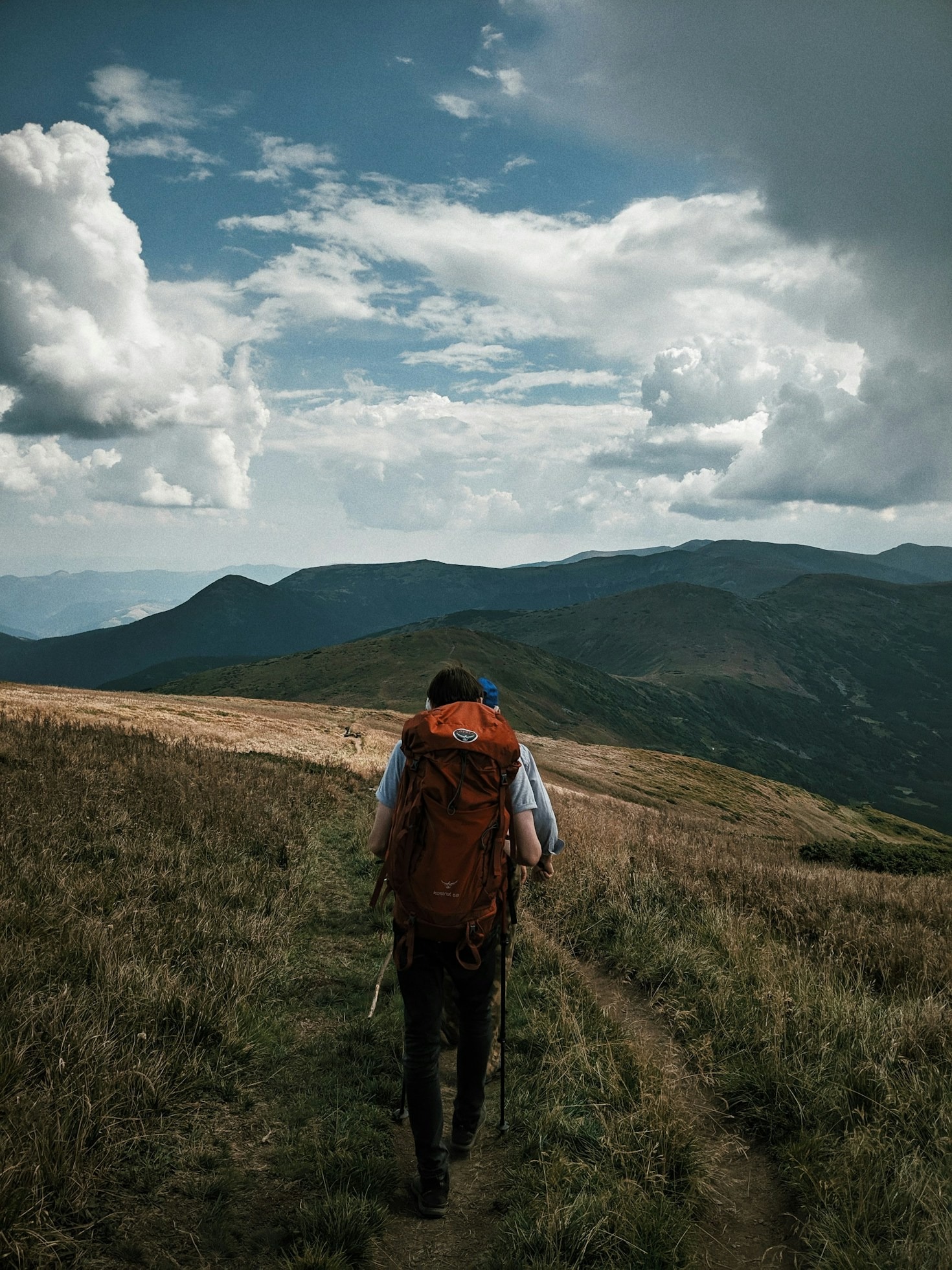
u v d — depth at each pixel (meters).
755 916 6.77
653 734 191.00
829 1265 2.39
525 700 161.88
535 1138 3.08
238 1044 3.63
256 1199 2.68
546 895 7.03
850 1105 3.38
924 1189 2.66
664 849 10.28
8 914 4.48
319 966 5.06
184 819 8.33
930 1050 3.92
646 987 5.07
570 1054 3.69
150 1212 2.56
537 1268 2.33
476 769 2.63
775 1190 2.96
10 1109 2.77
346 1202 2.60
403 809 2.65
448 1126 3.28
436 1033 2.76
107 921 4.73
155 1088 3.12
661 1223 2.56
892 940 6.04
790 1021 4.13
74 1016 3.37
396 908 2.75
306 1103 3.29
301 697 144.38
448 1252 2.53
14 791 7.98
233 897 6.04
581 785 55.66
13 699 27.06
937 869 21.34
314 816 10.81
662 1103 3.24
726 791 74.69
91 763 10.88
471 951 2.67
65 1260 2.29
